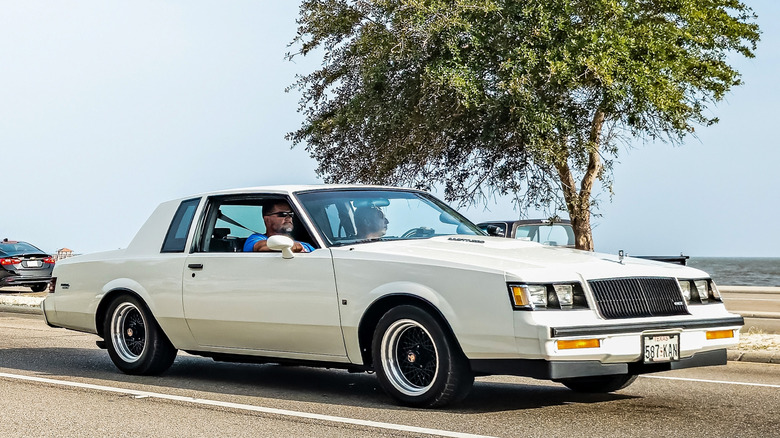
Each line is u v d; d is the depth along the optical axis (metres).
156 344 8.93
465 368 6.76
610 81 14.12
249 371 9.52
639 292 6.76
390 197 8.28
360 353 7.30
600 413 6.85
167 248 8.80
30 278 27.53
